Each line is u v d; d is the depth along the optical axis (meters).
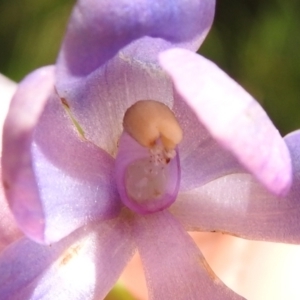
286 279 0.11
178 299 0.09
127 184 0.09
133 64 0.08
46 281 0.08
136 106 0.08
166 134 0.08
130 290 0.11
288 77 0.17
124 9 0.08
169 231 0.09
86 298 0.08
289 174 0.08
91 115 0.09
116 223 0.09
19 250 0.08
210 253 0.12
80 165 0.09
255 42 0.17
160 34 0.08
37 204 0.08
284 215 0.09
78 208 0.09
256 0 0.18
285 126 0.17
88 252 0.09
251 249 0.12
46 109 0.08
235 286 0.11
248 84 0.17
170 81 0.09
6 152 0.07
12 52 0.17
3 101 0.11
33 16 0.17
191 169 0.09
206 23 0.08
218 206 0.09
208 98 0.07
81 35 0.08
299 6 0.17
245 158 0.07
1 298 0.08
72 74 0.08
